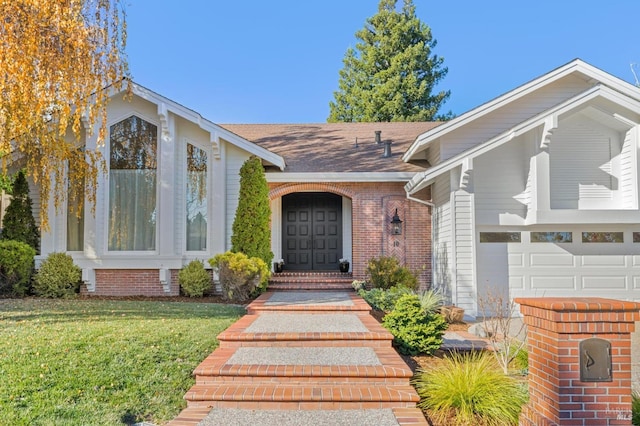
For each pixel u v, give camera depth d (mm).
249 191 12875
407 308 7812
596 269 12266
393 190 14484
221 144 13477
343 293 12742
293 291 13336
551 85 13469
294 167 14695
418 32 34719
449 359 6633
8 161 12133
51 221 13172
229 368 6047
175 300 12305
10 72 8477
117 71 10156
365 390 5699
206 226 13570
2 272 12297
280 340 7297
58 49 9062
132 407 5258
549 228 12312
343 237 16438
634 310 4285
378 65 34625
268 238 13133
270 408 5480
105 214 13172
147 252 13227
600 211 11352
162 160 13188
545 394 4488
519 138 12352
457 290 11703
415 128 18578
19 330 7363
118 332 7367
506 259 12234
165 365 6277
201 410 5398
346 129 18641
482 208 12227
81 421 4766
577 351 4281
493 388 5352
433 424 5172
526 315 4859
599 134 12391
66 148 11289
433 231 14062
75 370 5781
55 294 12578
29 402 5000
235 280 11789
